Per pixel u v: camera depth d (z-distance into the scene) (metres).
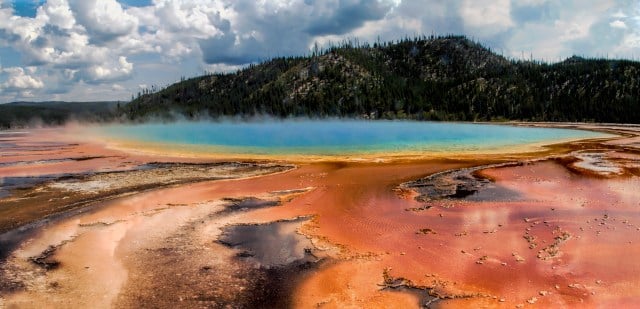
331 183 18.17
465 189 16.64
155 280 8.87
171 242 11.05
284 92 138.12
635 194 15.27
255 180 19.20
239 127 69.62
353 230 11.88
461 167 21.91
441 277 8.80
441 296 8.04
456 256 9.83
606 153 27.31
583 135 45.25
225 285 8.63
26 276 9.12
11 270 9.42
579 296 7.83
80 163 24.89
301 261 9.79
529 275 8.73
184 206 14.55
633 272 8.73
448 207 14.00
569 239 10.67
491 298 7.89
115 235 11.62
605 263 9.19
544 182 17.80
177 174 20.89
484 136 43.56
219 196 16.02
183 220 12.94
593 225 11.73
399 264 9.51
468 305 7.69
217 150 31.02
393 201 14.93
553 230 11.39
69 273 9.25
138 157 27.33
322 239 11.20
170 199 15.59
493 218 12.66
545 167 21.61
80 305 7.91
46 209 14.38
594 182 17.64
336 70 144.00
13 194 16.73
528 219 12.46
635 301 7.61
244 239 11.24
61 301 8.05
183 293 8.30
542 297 7.85
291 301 7.98
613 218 12.34
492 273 8.89
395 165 22.83
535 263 9.29
